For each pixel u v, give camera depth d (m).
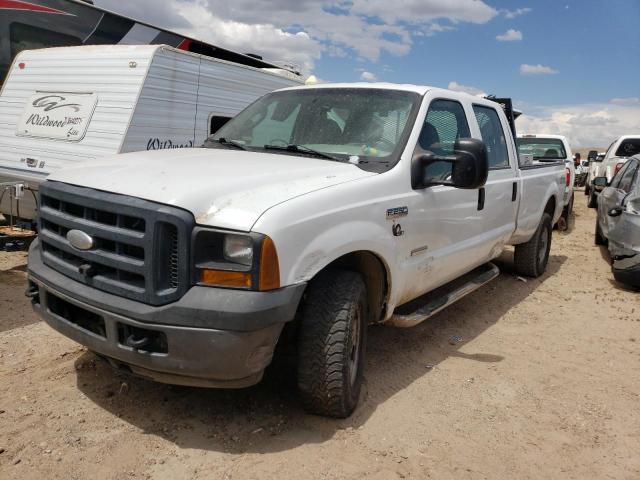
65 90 7.23
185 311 2.92
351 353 3.58
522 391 4.27
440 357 4.82
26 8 8.51
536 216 7.05
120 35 9.19
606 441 3.65
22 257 7.06
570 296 6.95
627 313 6.34
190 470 3.04
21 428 3.31
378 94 4.62
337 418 3.63
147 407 3.64
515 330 5.64
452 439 3.55
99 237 3.22
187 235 2.96
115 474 2.97
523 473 3.26
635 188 7.52
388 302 4.06
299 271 3.13
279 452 3.25
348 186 3.59
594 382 4.51
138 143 6.80
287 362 4.29
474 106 5.48
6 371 4.01
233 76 8.08
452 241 4.82
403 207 4.00
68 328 3.39
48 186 3.60
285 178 3.49
